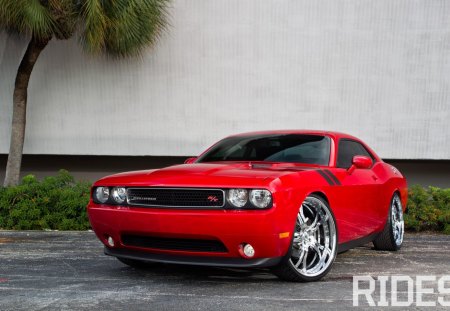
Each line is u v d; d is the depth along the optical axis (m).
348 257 5.11
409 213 7.46
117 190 3.91
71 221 7.36
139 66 10.48
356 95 10.55
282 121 10.59
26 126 10.61
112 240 4.01
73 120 10.62
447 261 4.88
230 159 4.66
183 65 10.48
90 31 8.24
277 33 10.41
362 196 4.61
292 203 3.57
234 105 10.58
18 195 7.60
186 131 10.62
